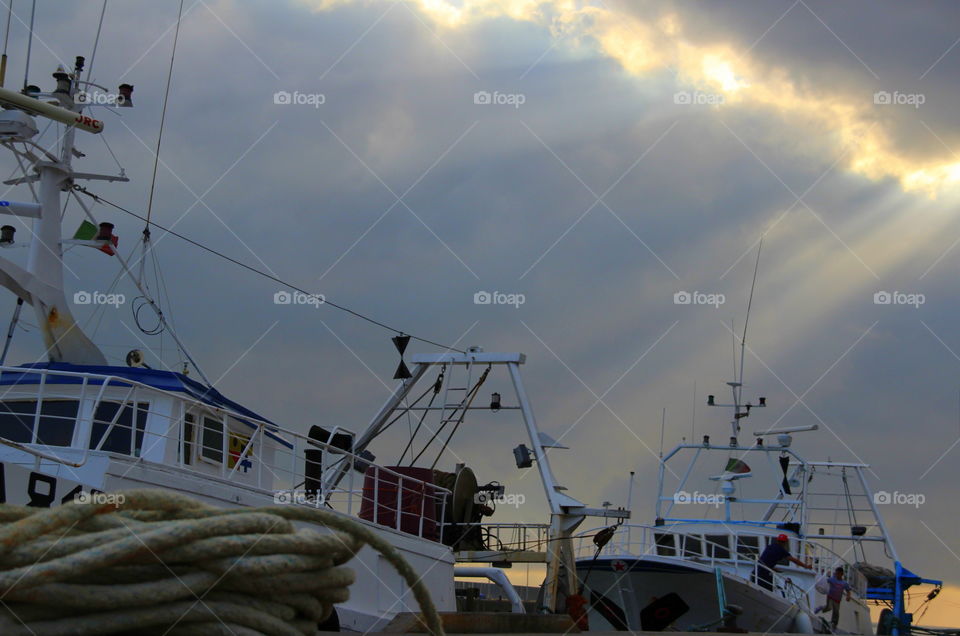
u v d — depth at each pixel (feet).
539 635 39.37
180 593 12.34
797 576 66.44
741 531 68.90
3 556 11.59
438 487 51.60
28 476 31.83
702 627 54.03
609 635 41.93
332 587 13.99
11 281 43.11
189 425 41.24
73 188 46.16
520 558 54.75
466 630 40.37
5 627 11.61
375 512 44.98
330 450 43.55
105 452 33.50
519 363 58.23
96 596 11.85
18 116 42.19
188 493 35.65
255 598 13.16
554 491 55.26
